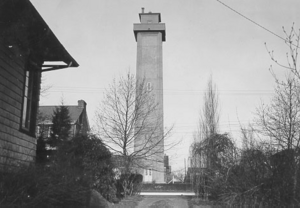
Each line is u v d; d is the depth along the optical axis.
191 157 14.68
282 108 7.59
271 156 7.98
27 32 9.88
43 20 9.31
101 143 11.49
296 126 7.30
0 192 6.26
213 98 21.77
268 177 8.10
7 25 9.22
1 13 8.89
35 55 11.41
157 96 45.69
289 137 7.31
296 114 7.33
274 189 7.77
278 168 7.62
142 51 48.62
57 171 8.08
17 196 6.43
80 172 9.35
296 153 7.26
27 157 10.31
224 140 11.72
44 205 7.18
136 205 12.31
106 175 11.20
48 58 12.11
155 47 48.78
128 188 14.04
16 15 9.04
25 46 10.41
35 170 7.30
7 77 9.36
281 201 7.52
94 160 10.87
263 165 8.22
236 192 9.05
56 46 10.91
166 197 15.84
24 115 10.98
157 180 39.19
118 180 13.72
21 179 6.69
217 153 11.87
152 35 49.31
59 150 10.56
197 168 14.19
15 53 9.87
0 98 8.89
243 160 9.01
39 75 11.95
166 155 19.78
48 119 28.78
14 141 9.65
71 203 8.06
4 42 9.20
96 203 9.18
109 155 11.58
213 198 12.31
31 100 11.29
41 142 18.69
